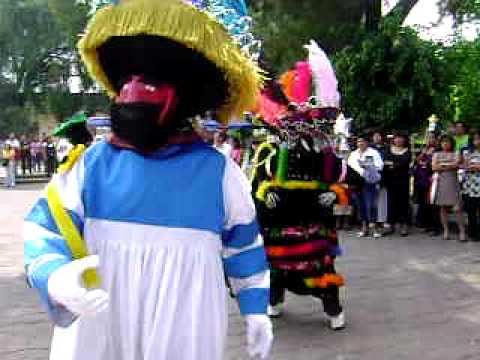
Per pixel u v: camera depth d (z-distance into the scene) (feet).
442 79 43.19
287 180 18.35
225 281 8.73
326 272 18.86
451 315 20.57
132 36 7.93
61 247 7.55
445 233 36.55
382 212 37.37
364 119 43.62
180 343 7.66
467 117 45.03
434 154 35.83
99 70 8.61
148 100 7.79
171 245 7.68
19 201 58.44
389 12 48.42
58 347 7.72
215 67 8.30
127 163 7.84
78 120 8.50
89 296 6.84
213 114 8.95
